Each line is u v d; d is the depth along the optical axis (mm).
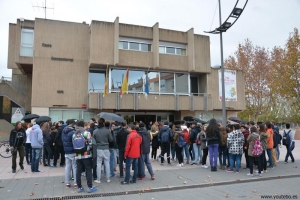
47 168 10664
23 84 23938
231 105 25953
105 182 8430
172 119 24547
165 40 23156
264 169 10086
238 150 9812
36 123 10734
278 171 10242
